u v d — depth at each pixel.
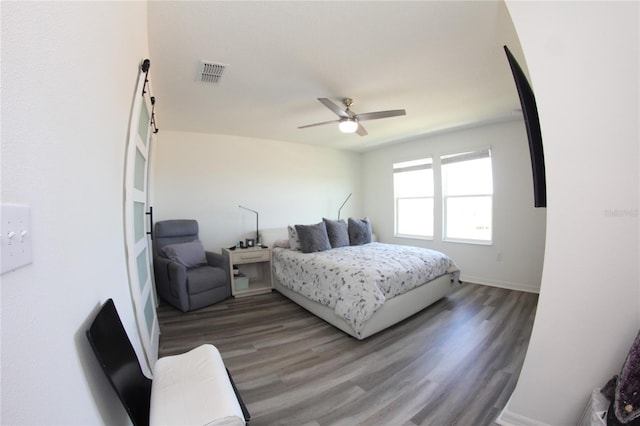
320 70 2.35
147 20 1.67
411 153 5.06
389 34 1.88
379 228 5.70
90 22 0.79
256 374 2.02
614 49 1.22
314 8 1.61
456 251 4.53
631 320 1.25
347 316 2.54
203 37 1.86
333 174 5.55
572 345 1.38
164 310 3.29
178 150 4.00
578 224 1.34
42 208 0.54
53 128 0.58
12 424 0.43
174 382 1.08
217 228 4.29
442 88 2.75
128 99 1.28
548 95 1.35
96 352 0.74
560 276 1.39
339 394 1.81
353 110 3.30
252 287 4.02
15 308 0.45
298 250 3.90
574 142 1.32
